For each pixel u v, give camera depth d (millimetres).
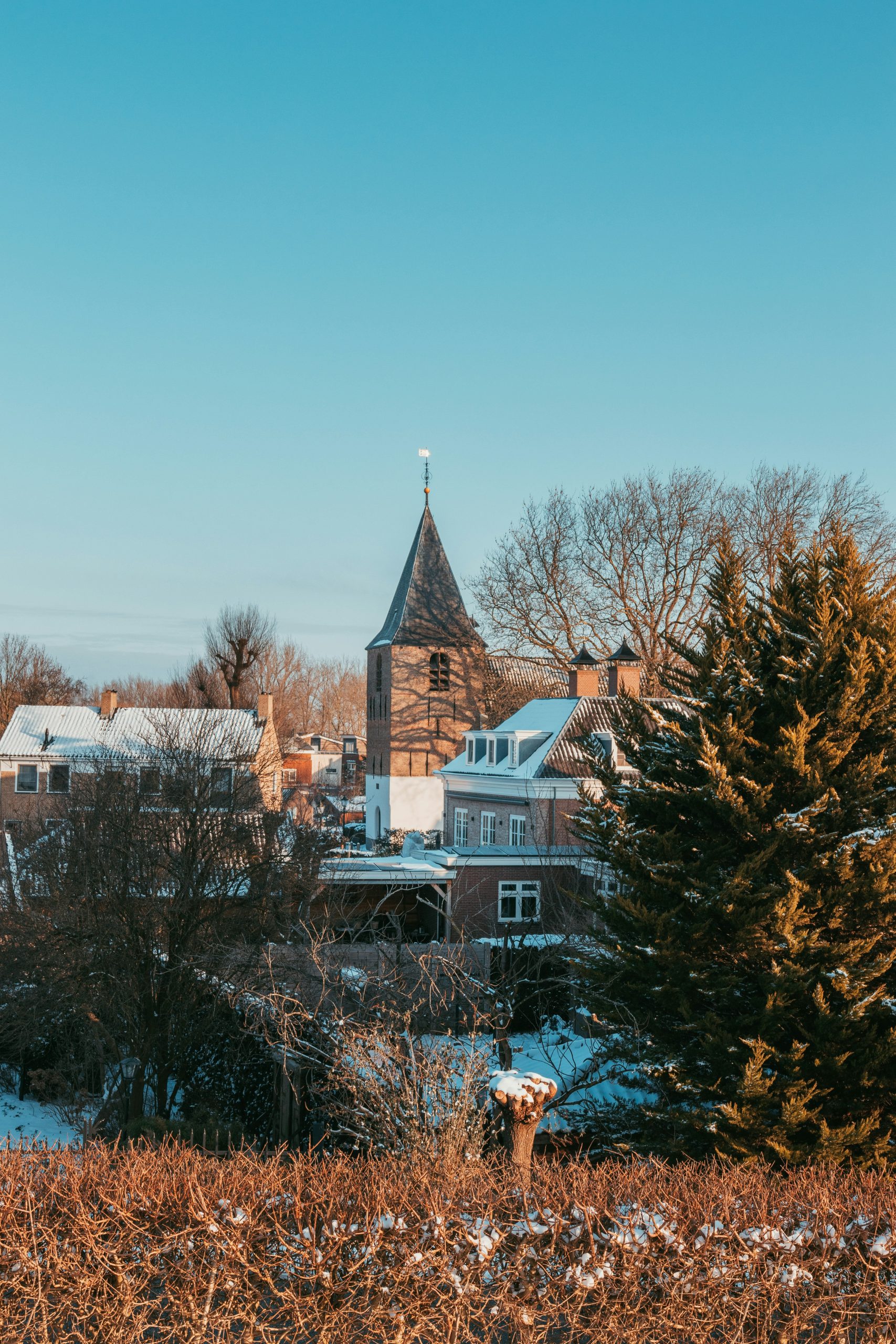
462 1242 7348
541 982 21688
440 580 66625
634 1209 7590
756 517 50156
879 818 14500
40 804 49938
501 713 66500
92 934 22500
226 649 66438
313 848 26609
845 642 15438
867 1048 13648
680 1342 7531
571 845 35625
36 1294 7043
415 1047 13383
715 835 16094
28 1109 26797
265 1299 7348
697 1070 14844
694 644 51312
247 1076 20922
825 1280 7617
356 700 133500
